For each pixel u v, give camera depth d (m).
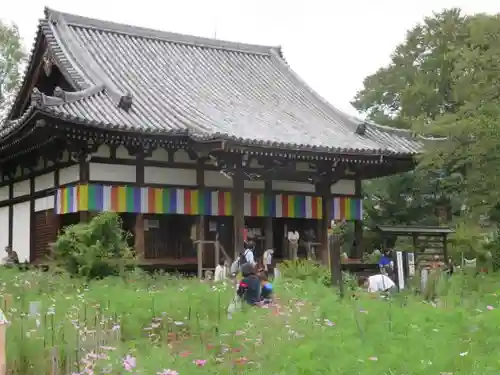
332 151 24.36
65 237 18.45
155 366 7.27
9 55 47.12
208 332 9.47
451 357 7.12
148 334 9.81
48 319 9.84
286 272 20.59
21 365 7.57
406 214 39.88
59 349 7.79
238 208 23.72
